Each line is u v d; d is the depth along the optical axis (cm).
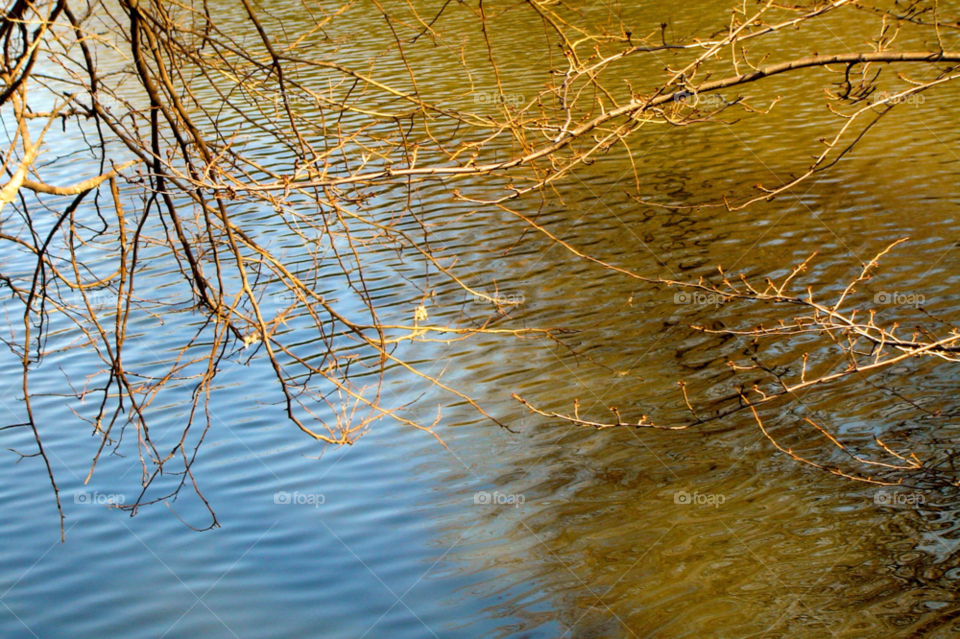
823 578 556
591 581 571
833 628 515
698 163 1358
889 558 567
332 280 1054
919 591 538
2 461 749
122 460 741
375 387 828
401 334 919
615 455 705
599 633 527
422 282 1034
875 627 513
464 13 2131
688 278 992
